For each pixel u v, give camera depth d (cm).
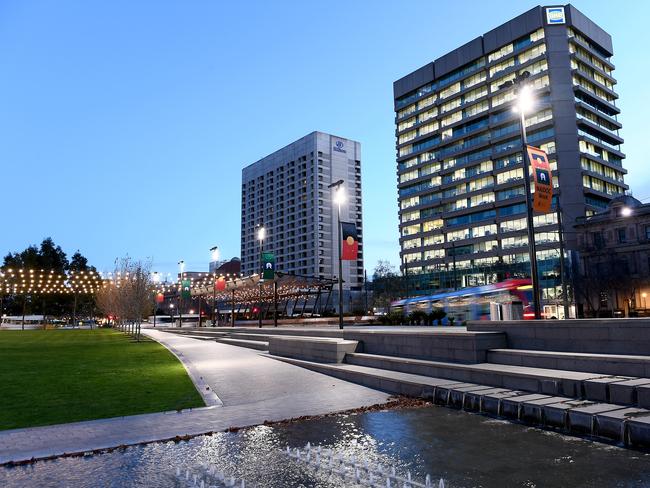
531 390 1031
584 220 7731
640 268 6781
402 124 12400
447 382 1212
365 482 616
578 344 1191
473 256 9875
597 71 9731
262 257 4328
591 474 614
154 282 6681
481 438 800
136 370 1812
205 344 3309
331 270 15625
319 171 15925
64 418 993
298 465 692
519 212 9256
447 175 10981
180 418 992
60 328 8975
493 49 10219
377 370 1524
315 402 1171
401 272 11531
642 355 1054
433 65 11538
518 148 9438
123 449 778
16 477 650
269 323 6391
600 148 9338
